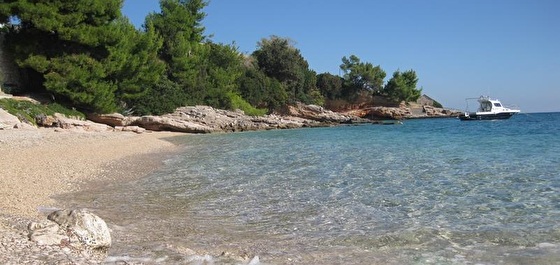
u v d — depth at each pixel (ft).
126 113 141.69
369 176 43.55
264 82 229.04
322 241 22.70
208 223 26.50
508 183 37.93
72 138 84.07
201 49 195.21
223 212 29.35
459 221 26.07
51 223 19.16
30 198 31.48
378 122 215.72
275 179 42.70
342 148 77.36
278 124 174.60
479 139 96.73
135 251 19.86
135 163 56.75
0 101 95.25
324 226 25.64
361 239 22.91
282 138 111.55
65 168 47.93
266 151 73.31
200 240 22.86
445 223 25.70
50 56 116.37
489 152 65.72
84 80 114.93
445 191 35.17
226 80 200.03
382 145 83.30
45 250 16.39
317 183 40.04
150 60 146.72
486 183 38.22
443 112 301.84
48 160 52.75
